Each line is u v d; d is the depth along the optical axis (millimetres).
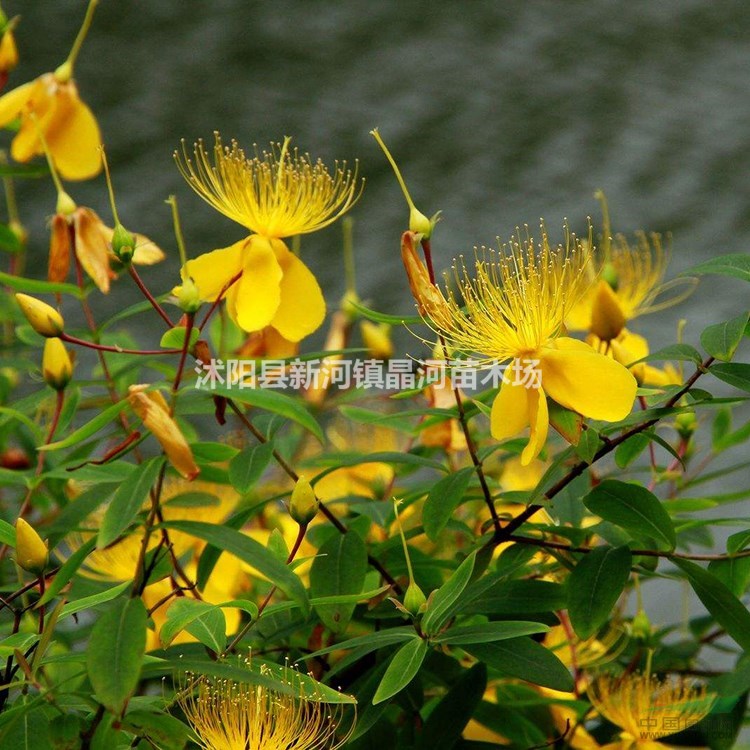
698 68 17344
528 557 3262
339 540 3195
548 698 3699
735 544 3268
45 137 4203
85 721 2730
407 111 16359
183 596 3387
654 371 4012
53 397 4121
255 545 2756
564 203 14914
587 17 17656
